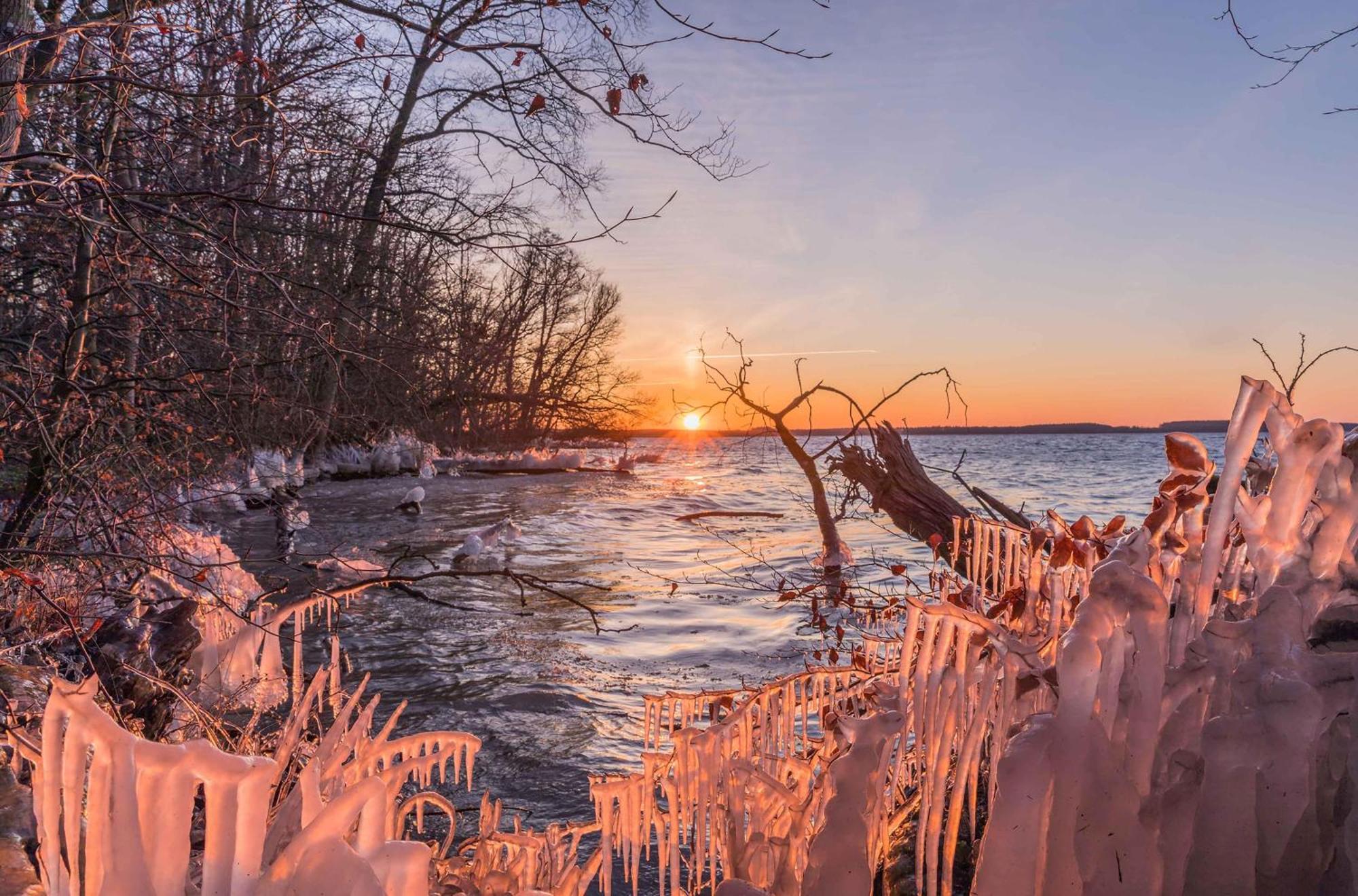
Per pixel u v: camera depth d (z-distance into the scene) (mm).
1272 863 1083
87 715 1074
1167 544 1342
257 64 4379
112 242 5227
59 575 4684
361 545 14375
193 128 5008
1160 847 1101
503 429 32156
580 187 5348
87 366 5508
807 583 9047
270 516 13680
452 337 7258
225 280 4840
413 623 9375
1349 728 1097
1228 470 1205
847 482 7238
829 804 1402
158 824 1058
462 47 4305
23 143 5117
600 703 6898
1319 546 1236
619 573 13656
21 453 5094
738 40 3686
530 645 8727
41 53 4816
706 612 10266
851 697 2080
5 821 1705
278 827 1238
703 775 2162
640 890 3490
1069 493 23859
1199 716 1152
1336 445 1228
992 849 1129
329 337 5492
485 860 2301
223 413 5824
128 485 5395
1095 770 1106
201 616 5172
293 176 6094
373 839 1094
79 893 1094
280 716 4797
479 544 14953
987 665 1382
